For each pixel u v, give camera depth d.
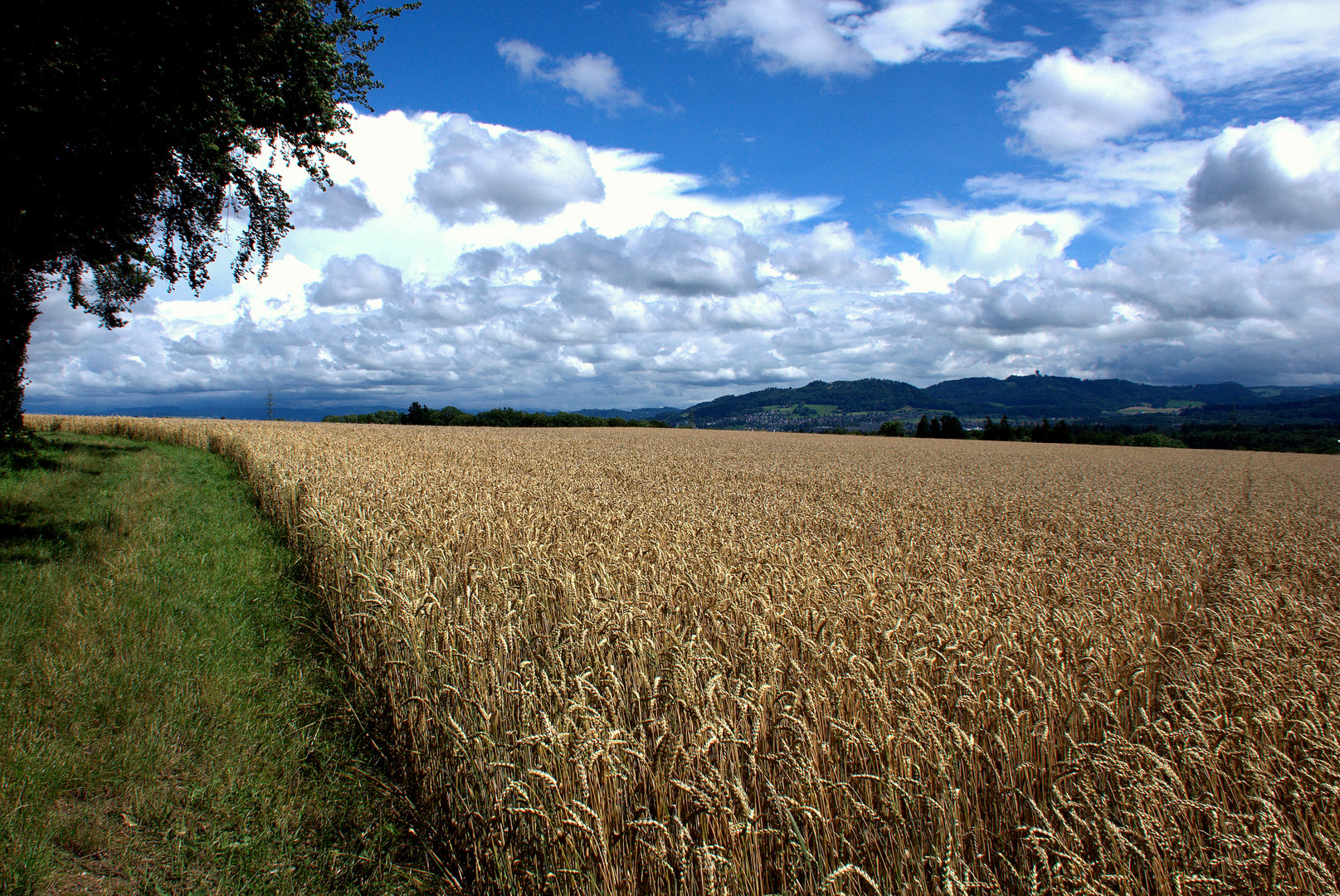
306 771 4.32
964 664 4.14
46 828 3.53
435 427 54.69
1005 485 21.08
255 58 11.45
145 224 13.18
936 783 3.13
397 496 9.62
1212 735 3.57
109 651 5.57
